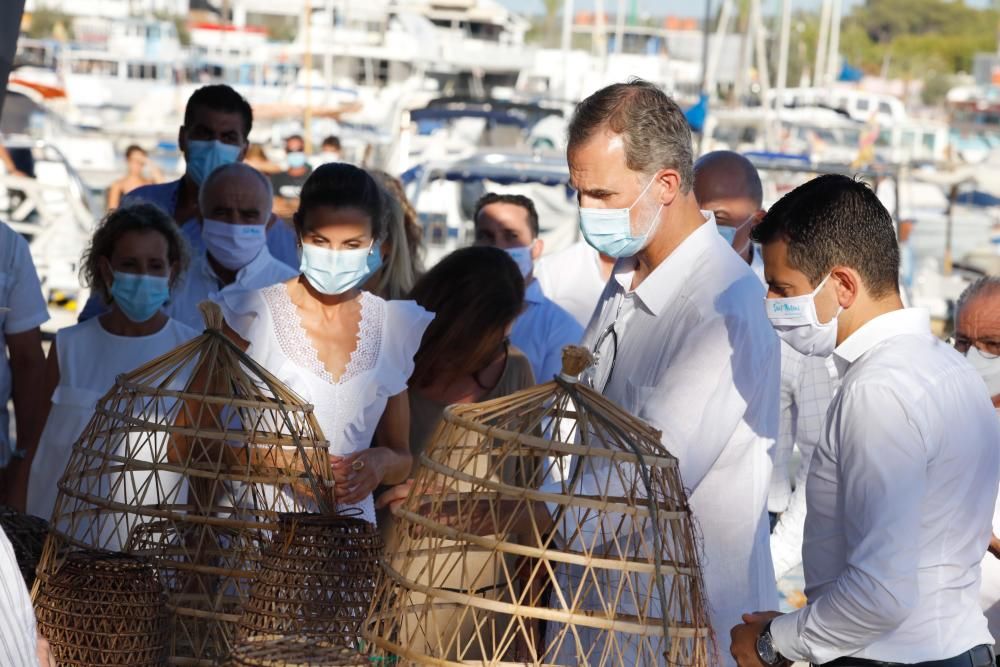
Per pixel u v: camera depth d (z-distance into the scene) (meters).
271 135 23.81
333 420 3.02
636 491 2.46
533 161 9.98
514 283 3.45
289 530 2.35
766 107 24.31
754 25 29.38
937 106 58.31
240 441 2.63
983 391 2.31
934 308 14.42
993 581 3.28
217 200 4.05
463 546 2.19
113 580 2.23
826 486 2.31
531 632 2.26
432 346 3.41
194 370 2.63
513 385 3.50
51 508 3.58
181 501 3.16
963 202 22.39
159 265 3.62
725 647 2.68
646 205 2.64
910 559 2.15
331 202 2.95
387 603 2.25
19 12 3.86
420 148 16.56
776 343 2.70
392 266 4.26
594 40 37.88
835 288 2.30
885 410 2.18
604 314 2.96
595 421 2.26
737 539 2.69
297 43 34.34
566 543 2.30
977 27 82.38
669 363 2.65
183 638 2.49
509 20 40.34
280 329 3.04
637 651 2.23
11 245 3.93
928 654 2.23
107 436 2.57
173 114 29.30
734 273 2.67
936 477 2.21
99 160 20.73
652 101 2.64
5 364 3.99
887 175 10.10
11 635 1.99
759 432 2.69
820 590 2.32
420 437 3.42
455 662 2.16
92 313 4.07
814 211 2.30
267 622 2.29
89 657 2.21
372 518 3.09
